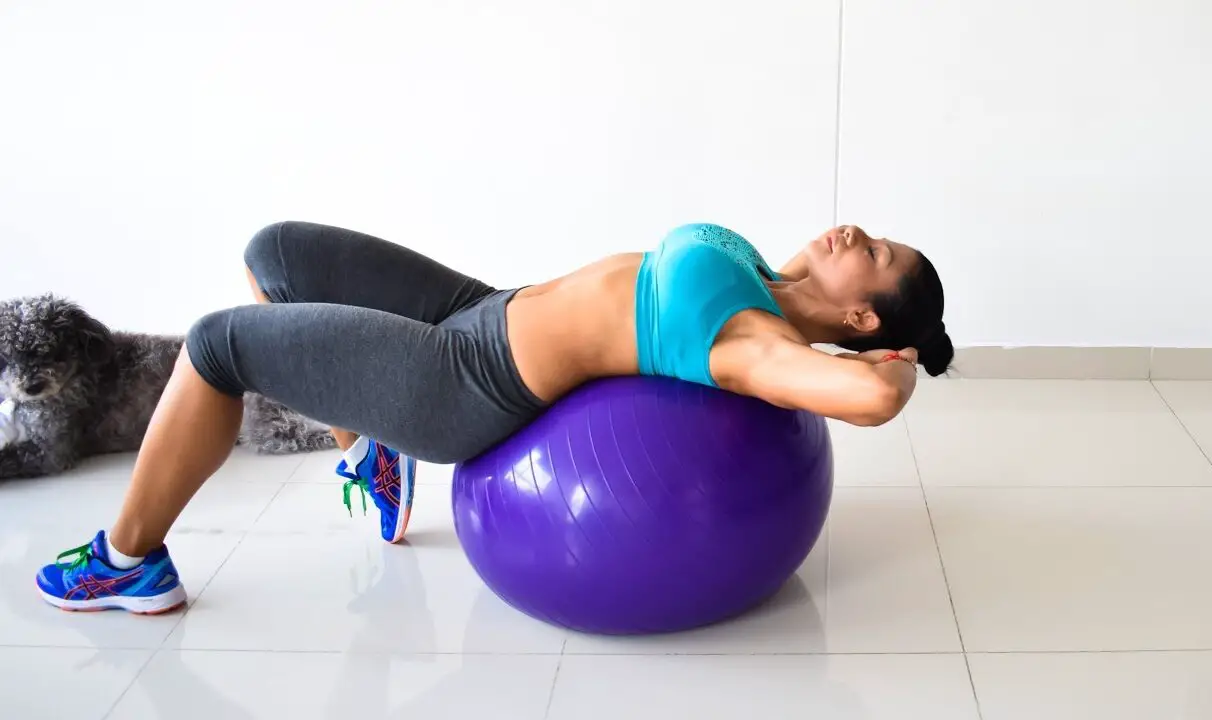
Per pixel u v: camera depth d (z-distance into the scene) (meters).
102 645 1.96
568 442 1.77
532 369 1.80
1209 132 2.83
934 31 2.84
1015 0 2.79
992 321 3.07
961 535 2.23
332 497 2.53
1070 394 2.97
